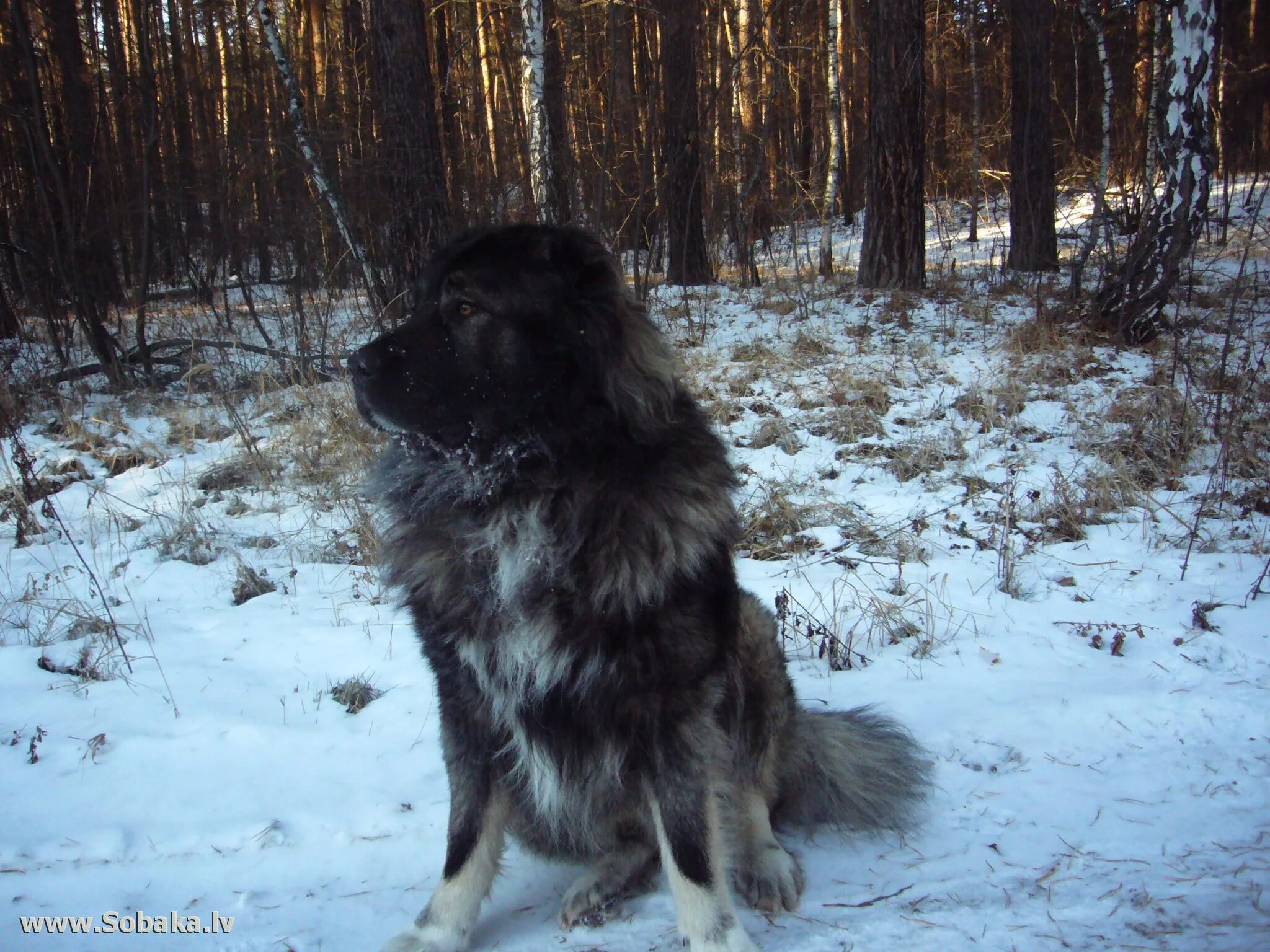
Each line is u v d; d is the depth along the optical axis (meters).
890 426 7.63
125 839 3.01
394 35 9.68
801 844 3.10
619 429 2.50
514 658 2.52
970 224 20.06
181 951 2.54
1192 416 7.01
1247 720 3.54
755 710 2.93
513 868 3.04
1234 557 5.12
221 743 3.59
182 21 17.31
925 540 5.54
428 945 2.52
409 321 2.63
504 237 2.51
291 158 11.98
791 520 5.82
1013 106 14.45
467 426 2.51
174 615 4.84
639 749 2.53
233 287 16.59
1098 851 2.86
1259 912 2.55
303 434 7.43
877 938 2.52
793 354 9.64
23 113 10.18
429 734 3.66
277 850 3.01
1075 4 18.00
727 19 17.20
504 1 14.95
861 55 20.56
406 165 9.89
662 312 11.98
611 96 11.77
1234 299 7.28
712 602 2.56
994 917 2.58
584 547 2.46
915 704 3.83
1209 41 8.88
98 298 11.87
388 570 2.83
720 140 15.15
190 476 7.07
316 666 4.24
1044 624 4.48
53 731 3.66
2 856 2.94
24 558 5.64
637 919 2.69
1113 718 3.61
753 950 2.40
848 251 18.75
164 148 14.49
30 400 9.05
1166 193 9.24
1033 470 6.55
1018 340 9.59
